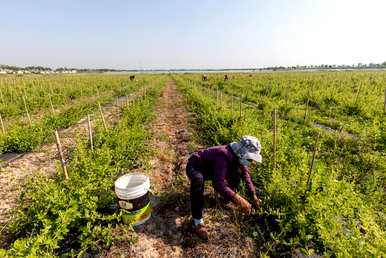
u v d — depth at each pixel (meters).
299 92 16.42
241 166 3.48
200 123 9.25
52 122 8.81
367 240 2.51
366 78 28.81
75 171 4.02
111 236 3.07
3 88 19.69
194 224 3.33
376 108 9.53
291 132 6.38
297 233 3.16
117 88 25.92
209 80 36.31
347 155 5.23
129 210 3.35
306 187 3.21
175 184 4.57
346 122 8.84
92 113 11.48
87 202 3.25
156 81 40.66
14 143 6.62
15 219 3.15
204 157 3.31
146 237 3.30
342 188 3.26
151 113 11.10
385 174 4.31
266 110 10.27
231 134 6.26
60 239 2.91
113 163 5.32
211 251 3.08
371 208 3.36
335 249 2.56
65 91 19.50
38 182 3.44
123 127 7.16
